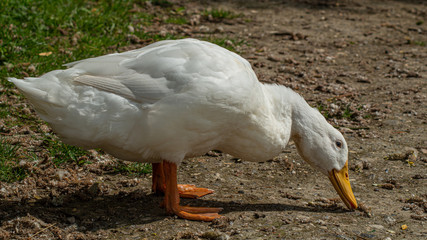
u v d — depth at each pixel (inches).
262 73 335.0
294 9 543.5
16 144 213.9
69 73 158.1
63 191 184.1
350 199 178.7
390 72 358.0
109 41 346.0
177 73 158.2
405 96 310.0
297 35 434.0
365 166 218.5
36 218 159.6
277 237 152.7
